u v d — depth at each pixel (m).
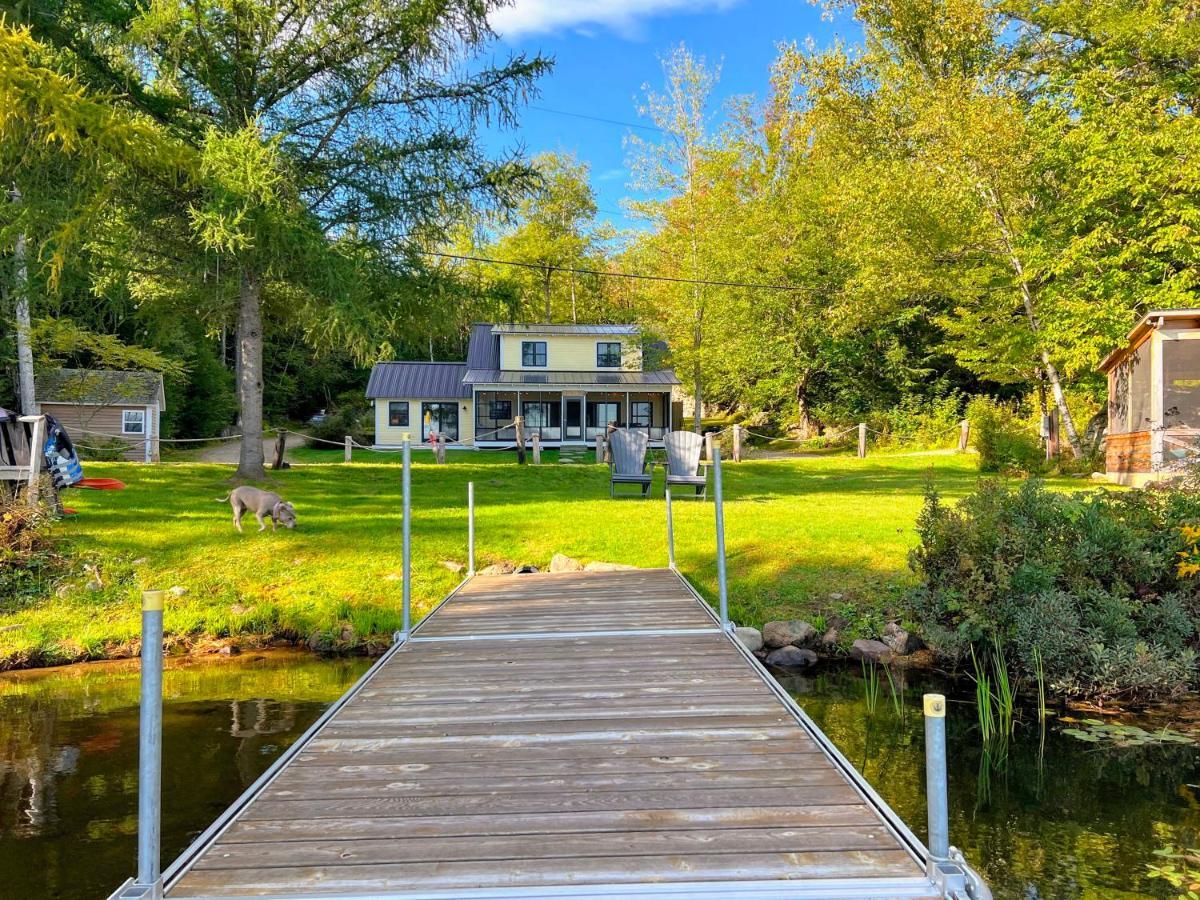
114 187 12.06
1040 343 18.27
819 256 29.66
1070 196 17.44
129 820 4.04
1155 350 13.61
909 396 30.66
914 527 9.97
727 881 2.27
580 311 46.59
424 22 13.41
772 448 30.09
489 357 35.47
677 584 7.69
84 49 12.30
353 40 13.30
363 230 14.16
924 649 7.25
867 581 8.30
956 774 4.61
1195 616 6.36
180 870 2.37
